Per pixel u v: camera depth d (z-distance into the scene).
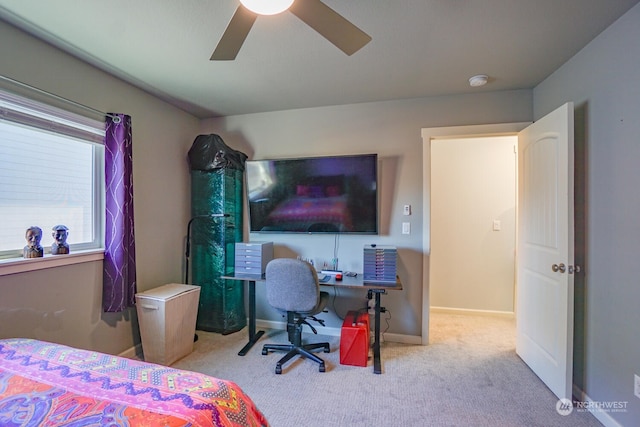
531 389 2.08
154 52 2.02
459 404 1.91
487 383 2.15
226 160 3.03
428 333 2.82
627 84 1.61
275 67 2.23
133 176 2.54
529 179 2.39
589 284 1.88
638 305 1.54
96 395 1.00
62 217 2.09
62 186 2.09
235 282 3.13
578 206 1.99
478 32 1.79
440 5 1.56
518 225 2.58
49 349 1.36
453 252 3.75
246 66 2.22
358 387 2.10
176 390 1.04
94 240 2.29
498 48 1.97
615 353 1.67
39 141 1.95
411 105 2.87
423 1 1.53
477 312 3.68
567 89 2.13
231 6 1.56
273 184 3.03
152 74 2.34
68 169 2.12
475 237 3.70
